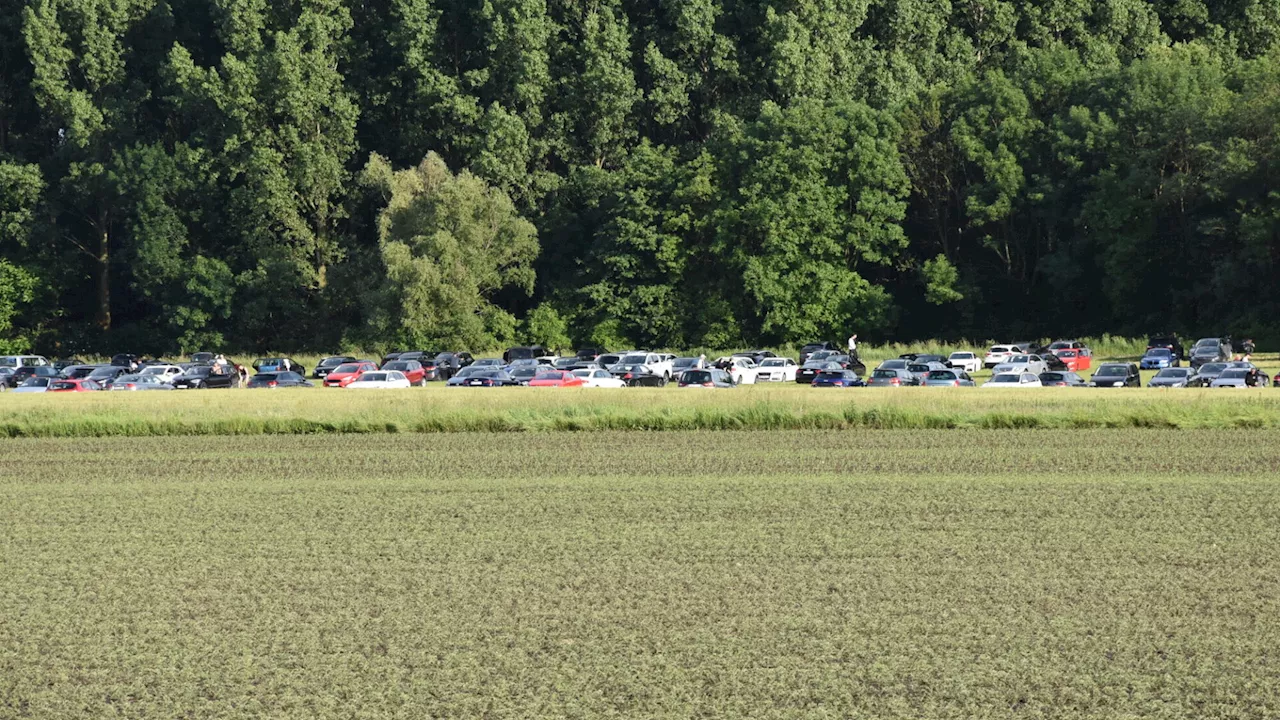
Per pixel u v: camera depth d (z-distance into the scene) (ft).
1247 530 374.02
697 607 299.17
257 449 591.37
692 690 247.29
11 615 298.56
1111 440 570.05
